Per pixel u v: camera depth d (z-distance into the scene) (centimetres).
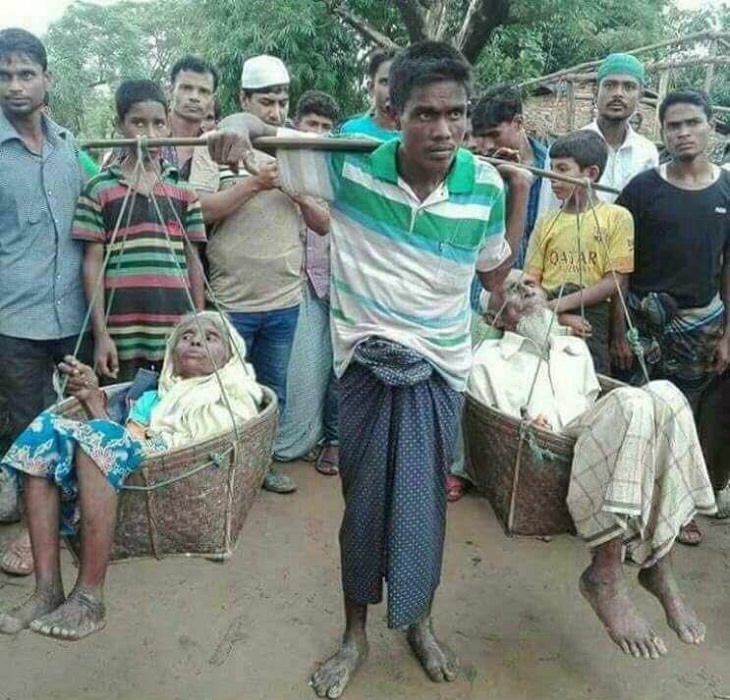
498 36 1181
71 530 212
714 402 339
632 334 259
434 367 221
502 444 235
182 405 257
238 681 246
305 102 427
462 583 300
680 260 328
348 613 247
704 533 343
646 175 334
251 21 1094
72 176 307
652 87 1091
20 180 295
